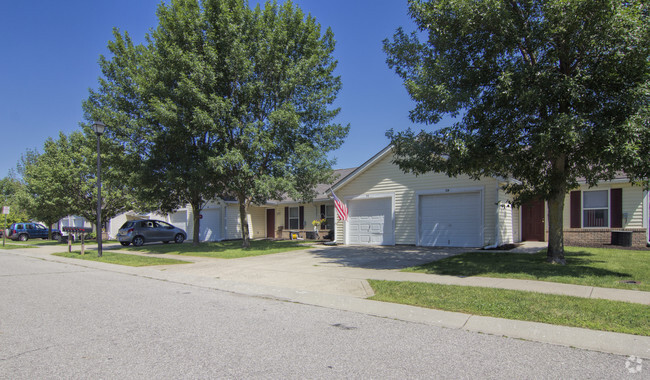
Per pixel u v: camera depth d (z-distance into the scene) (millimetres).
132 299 7605
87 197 24969
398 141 10789
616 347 4559
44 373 3850
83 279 10375
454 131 9328
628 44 7512
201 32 15898
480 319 5711
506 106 8789
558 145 8258
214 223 27062
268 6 16656
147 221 22688
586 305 5980
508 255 12094
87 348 4621
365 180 18281
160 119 15391
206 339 4984
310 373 3863
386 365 4086
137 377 3756
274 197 16984
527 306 6066
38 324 5695
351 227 18781
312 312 6500
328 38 18031
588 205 15367
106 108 18609
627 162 7656
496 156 9070
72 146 24859
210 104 15031
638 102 7535
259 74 16781
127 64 19109
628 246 13844
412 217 16625
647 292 6875
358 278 9148
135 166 18109
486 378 3736
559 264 9828
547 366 4047
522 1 8875
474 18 8648
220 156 15312
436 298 6848
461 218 15305
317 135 17625
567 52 8562
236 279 9820
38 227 35344
